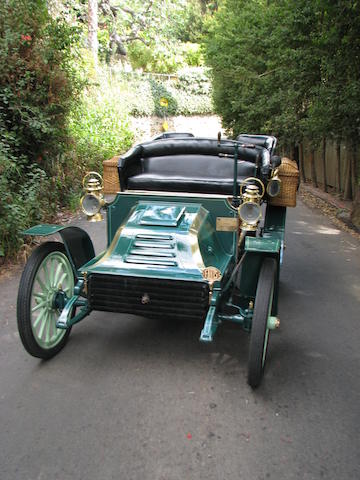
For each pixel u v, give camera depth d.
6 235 5.48
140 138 20.08
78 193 8.90
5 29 6.71
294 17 7.96
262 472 2.35
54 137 7.70
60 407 2.86
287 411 2.85
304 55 8.23
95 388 3.06
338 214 8.98
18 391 3.02
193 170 4.09
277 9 9.45
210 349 3.61
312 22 7.91
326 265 5.81
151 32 28.31
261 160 3.86
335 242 6.94
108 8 25.72
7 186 5.95
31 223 6.34
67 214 8.13
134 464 2.40
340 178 10.73
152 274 2.97
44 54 7.01
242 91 14.94
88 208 3.58
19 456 2.45
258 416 2.79
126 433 2.63
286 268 5.68
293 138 12.27
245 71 13.89
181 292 2.96
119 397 2.97
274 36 9.66
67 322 3.12
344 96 7.07
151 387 3.08
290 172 4.40
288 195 4.45
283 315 4.28
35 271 3.17
